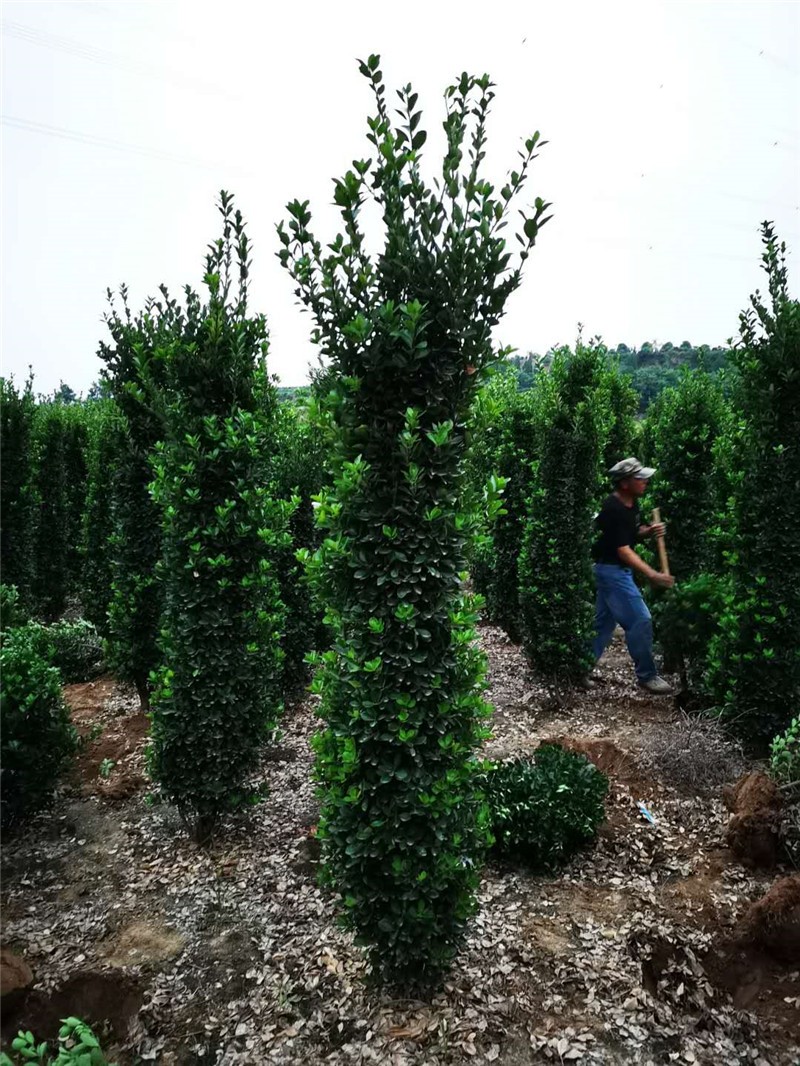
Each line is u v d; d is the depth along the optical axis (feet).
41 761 15.64
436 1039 9.94
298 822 15.87
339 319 9.46
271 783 17.80
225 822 16.02
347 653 9.88
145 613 21.72
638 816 15.25
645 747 17.92
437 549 9.61
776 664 16.79
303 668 22.72
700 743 17.04
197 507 14.51
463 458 9.95
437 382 9.59
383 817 10.00
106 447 29.04
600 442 22.95
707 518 23.91
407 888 10.03
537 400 29.48
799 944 10.86
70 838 15.67
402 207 9.39
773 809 13.55
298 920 12.59
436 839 10.03
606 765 17.04
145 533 21.42
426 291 9.41
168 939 12.25
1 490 31.55
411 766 9.98
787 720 16.92
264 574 16.05
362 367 9.57
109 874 14.28
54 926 12.67
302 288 9.51
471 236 9.36
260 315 15.85
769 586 16.94
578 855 14.07
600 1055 9.62
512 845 13.56
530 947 11.62
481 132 9.37
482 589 33.40
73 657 27.09
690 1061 9.52
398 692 9.78
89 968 11.53
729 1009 10.41
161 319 18.79
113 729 21.59
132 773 18.47
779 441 16.93
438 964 10.39
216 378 14.76
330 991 10.92
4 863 14.66
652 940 11.62
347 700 10.25
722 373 24.84
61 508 37.11
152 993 11.05
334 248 9.39
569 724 20.61
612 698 22.56
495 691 23.43
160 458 15.47
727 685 17.88
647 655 22.45
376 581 9.71
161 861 14.64
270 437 17.40
